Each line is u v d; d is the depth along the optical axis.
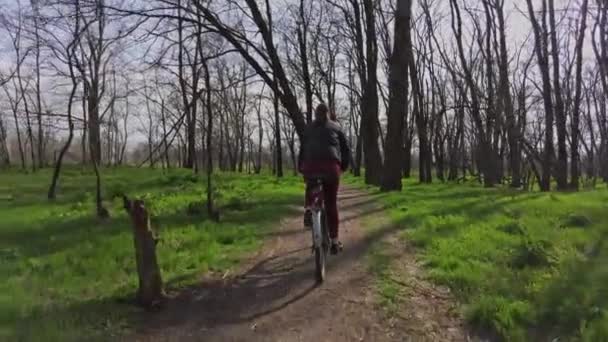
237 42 13.92
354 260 7.55
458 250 7.78
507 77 28.58
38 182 26.78
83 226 10.84
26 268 7.27
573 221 10.23
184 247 8.20
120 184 21.36
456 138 44.44
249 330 5.11
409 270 7.02
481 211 11.67
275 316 5.45
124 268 7.07
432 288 6.29
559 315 5.30
